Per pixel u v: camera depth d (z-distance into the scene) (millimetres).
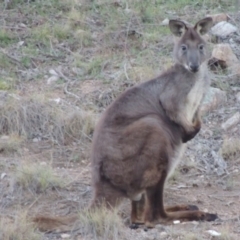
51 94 34688
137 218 25016
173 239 23156
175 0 43188
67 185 27828
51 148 31125
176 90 26062
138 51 38438
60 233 23641
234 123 32656
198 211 24828
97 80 35938
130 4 42469
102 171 24359
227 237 23156
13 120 31984
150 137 24125
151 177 24078
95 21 41188
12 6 42312
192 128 26078
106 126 24844
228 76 36031
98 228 23469
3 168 29016
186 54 26359
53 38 39531
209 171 29359
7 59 37562
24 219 23656
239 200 27078
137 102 25703
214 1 42812
